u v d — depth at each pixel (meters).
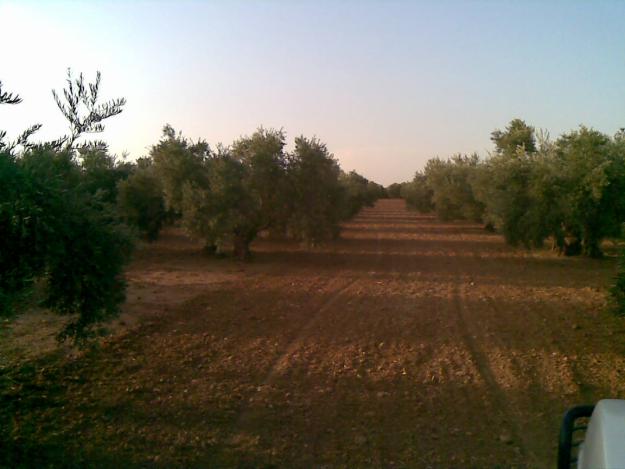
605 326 13.77
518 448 6.89
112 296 7.78
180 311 14.89
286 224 27.22
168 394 8.60
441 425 7.62
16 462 6.11
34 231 6.13
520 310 15.80
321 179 26.97
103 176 27.12
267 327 13.34
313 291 18.70
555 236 27.70
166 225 31.34
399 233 45.69
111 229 7.64
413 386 9.26
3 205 5.75
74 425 7.27
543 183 25.78
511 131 45.72
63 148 6.89
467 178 45.66
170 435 7.09
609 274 23.20
